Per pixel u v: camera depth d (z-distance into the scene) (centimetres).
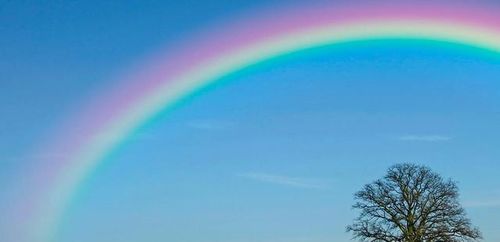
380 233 8862
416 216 8831
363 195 9019
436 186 8912
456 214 8812
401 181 8944
